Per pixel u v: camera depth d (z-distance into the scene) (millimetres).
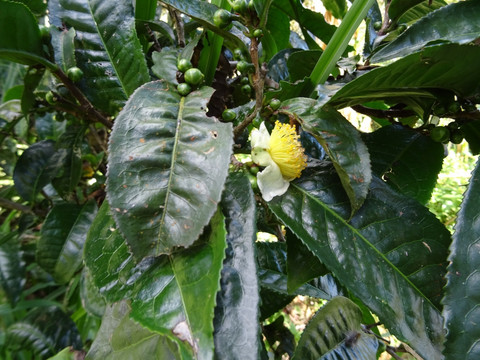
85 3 174
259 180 150
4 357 304
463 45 136
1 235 340
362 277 139
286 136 160
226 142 121
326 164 173
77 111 208
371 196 160
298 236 140
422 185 206
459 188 797
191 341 101
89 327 359
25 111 202
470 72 153
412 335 131
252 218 130
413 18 273
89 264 148
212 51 180
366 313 264
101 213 163
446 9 159
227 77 233
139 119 131
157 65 154
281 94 173
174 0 155
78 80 171
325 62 168
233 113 165
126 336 164
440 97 169
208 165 120
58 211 278
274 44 252
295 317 679
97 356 168
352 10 153
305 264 153
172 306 112
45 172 278
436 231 152
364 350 178
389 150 212
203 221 113
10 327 310
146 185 120
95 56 173
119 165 121
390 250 148
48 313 325
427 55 140
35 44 160
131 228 115
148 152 124
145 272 130
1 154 383
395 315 134
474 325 115
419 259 146
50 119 356
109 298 130
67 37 169
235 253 124
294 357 164
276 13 268
